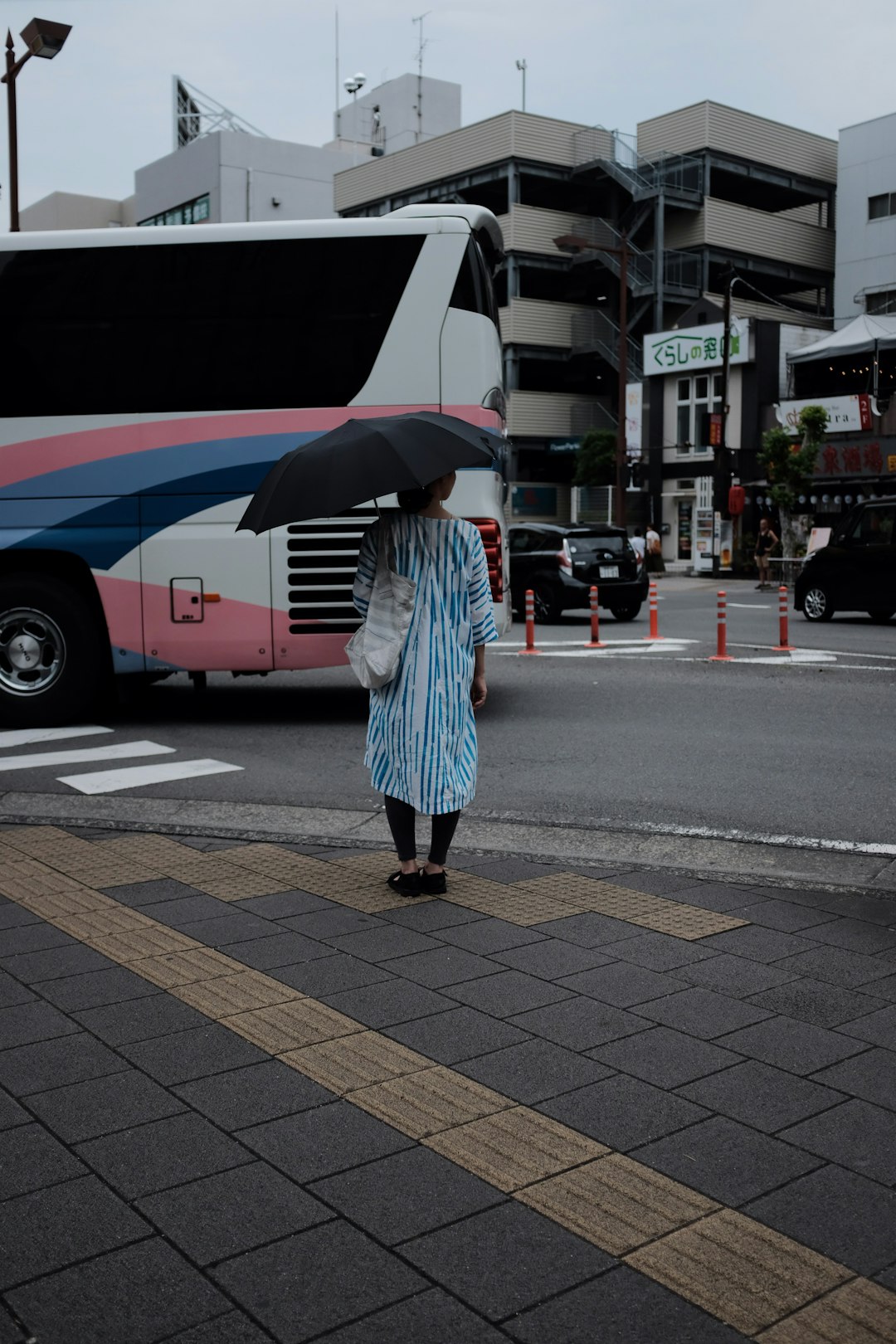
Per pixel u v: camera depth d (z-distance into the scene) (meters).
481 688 5.04
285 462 4.44
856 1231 2.55
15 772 7.94
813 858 5.64
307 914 4.71
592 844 5.97
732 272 35.22
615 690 11.52
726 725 9.55
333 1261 2.45
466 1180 2.76
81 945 4.37
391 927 4.55
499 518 9.76
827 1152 2.87
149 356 9.47
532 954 4.23
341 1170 2.80
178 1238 2.54
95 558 9.55
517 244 45.50
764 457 33.84
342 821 6.50
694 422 41.12
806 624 18.69
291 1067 3.35
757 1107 3.10
